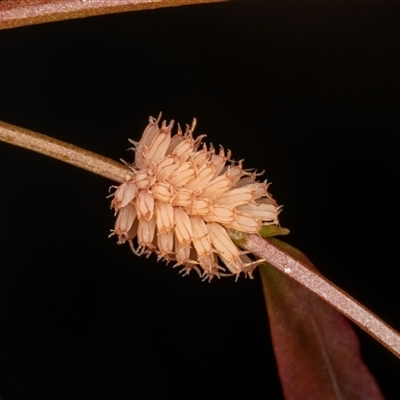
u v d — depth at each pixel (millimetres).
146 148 131
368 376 137
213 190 130
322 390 137
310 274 130
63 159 129
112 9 130
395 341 129
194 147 131
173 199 129
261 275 137
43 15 129
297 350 137
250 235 130
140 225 130
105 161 130
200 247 130
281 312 137
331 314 137
